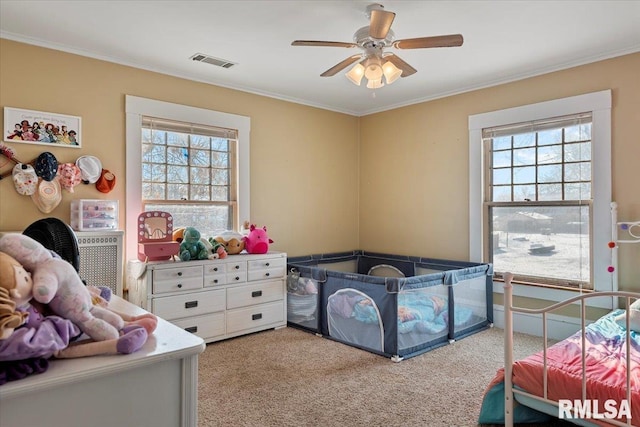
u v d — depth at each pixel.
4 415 0.93
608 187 3.31
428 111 4.53
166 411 1.17
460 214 4.25
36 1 2.46
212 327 3.49
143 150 3.56
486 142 4.11
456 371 2.88
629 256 3.23
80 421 1.03
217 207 4.02
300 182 4.66
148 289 3.14
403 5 2.50
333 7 2.54
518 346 3.38
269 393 2.52
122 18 2.69
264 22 2.75
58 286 1.05
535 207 3.79
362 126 5.25
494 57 3.37
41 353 0.96
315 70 3.67
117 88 3.38
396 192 4.85
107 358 1.08
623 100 3.24
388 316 3.13
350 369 2.92
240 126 4.14
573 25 2.79
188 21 2.73
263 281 3.85
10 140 2.89
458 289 3.62
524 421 2.14
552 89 3.62
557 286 3.59
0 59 2.87
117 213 3.24
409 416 2.25
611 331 2.56
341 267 5.00
